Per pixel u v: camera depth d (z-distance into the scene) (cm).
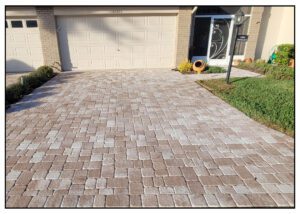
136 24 962
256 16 1045
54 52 955
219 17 1038
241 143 360
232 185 265
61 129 413
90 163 308
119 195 250
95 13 920
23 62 991
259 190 257
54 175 283
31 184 267
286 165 303
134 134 392
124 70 994
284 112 475
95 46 980
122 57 1009
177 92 650
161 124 434
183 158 319
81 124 435
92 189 259
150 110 509
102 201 242
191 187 262
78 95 626
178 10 938
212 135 388
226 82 718
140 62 1024
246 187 262
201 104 547
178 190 257
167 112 496
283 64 1041
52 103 560
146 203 240
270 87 666
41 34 928
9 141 368
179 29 963
